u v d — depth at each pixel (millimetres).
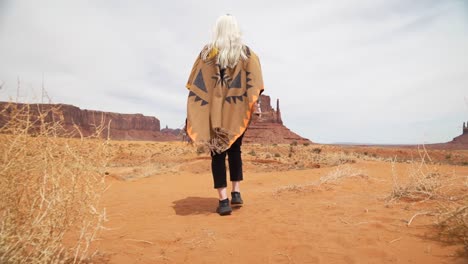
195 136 3666
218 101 3775
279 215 3426
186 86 3990
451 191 3725
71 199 1931
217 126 3670
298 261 2221
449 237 2375
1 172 1685
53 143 1906
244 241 2643
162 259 2305
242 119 3775
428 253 2162
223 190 3730
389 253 2227
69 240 2611
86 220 2121
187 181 9367
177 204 4613
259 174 10156
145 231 2979
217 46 3857
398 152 70625
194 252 2436
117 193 6086
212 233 2857
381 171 7402
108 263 2195
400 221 2881
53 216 1823
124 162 20516
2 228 1579
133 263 2219
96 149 2018
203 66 3918
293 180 7879
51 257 1953
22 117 1830
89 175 1997
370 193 4449
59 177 1908
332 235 2646
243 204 4277
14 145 1759
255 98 3729
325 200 4105
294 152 54844
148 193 6098
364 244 2416
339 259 2207
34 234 1714
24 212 1825
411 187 3875
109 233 2910
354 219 3059
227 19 3914
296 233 2758
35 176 1907
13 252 1604
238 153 3994
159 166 17172
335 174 5828
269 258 2293
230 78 3881
